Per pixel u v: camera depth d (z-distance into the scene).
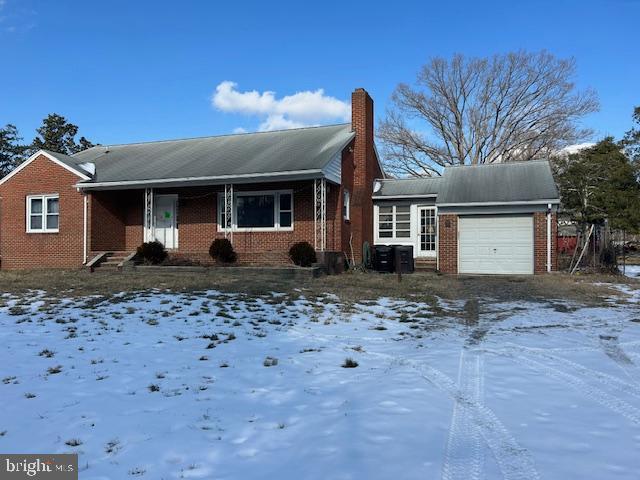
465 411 4.42
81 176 17.83
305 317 8.94
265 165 16.19
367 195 19.30
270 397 4.93
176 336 7.48
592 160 30.27
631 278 15.50
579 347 6.81
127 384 5.39
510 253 17.47
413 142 39.59
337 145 17.12
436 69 38.72
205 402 4.81
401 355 6.45
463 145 39.44
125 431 4.16
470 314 9.38
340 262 16.94
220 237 18.09
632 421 4.16
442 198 18.12
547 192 17.02
